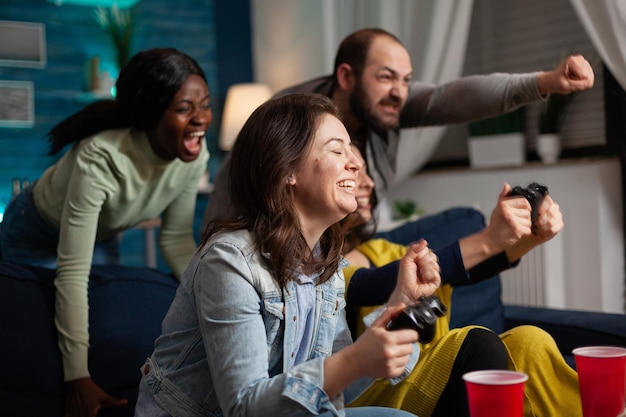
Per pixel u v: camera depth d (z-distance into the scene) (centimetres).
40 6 481
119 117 199
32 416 166
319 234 141
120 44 488
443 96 234
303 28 480
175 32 516
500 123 399
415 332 119
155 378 135
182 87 193
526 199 173
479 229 249
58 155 484
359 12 421
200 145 203
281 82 507
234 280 127
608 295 362
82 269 181
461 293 231
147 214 212
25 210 216
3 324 168
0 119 467
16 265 182
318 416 127
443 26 384
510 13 411
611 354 130
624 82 318
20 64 474
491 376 115
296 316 135
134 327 186
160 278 204
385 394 160
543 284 367
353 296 182
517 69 409
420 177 439
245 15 534
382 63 221
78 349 172
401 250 212
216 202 223
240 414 121
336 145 135
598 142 376
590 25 320
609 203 363
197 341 133
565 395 165
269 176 133
